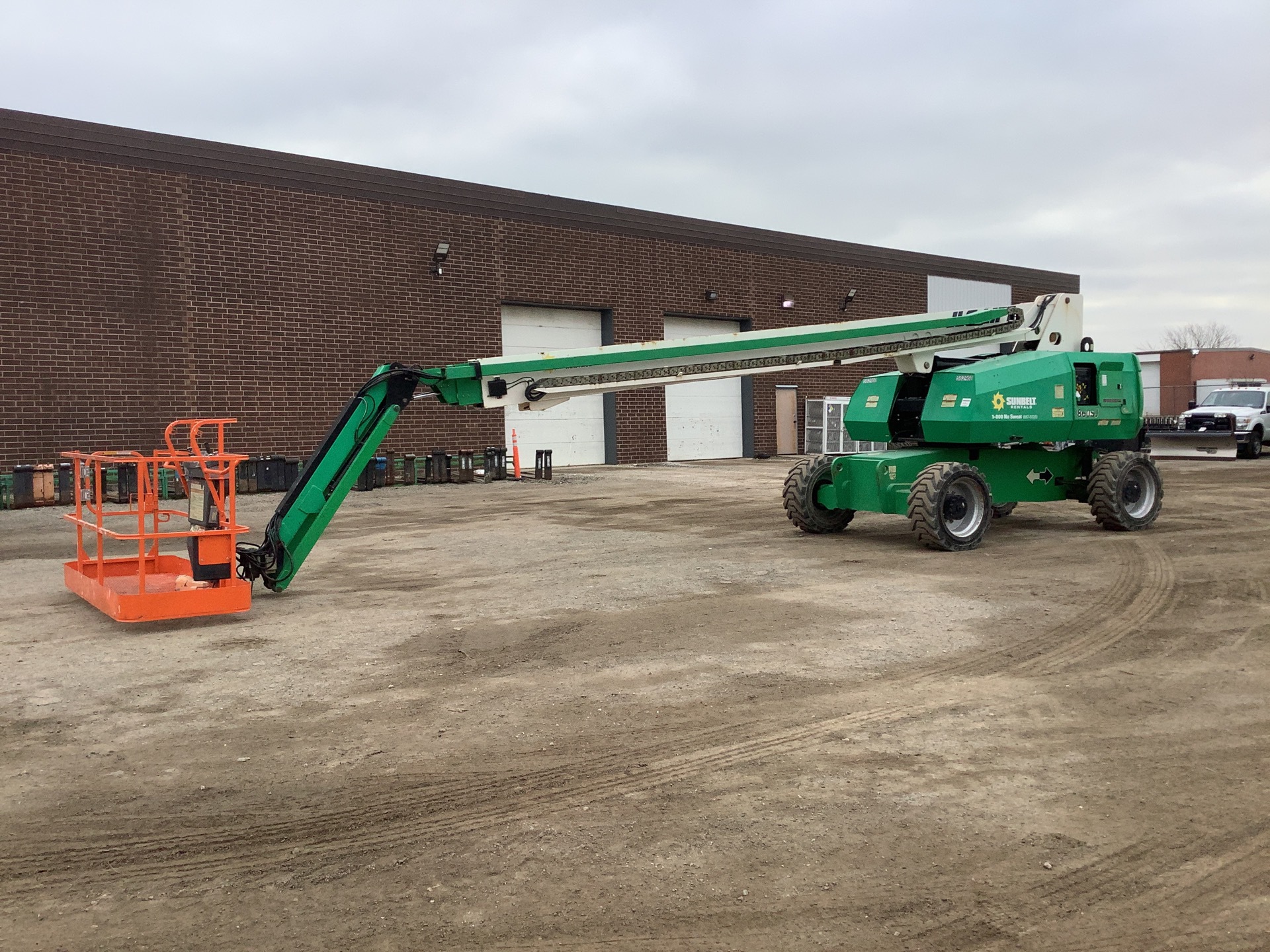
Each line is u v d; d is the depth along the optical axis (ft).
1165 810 13.92
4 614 27.96
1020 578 31.53
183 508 55.42
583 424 92.79
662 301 95.50
